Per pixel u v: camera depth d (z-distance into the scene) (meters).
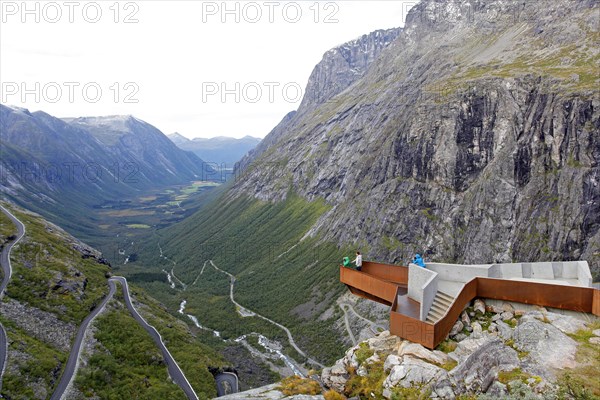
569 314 24.73
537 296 25.50
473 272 29.28
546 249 106.06
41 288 96.25
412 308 26.70
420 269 27.94
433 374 21.12
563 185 108.94
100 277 121.69
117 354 84.12
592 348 20.73
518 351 21.67
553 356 20.47
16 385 63.91
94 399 67.88
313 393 25.86
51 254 117.38
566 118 113.12
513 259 111.75
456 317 25.20
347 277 33.44
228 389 87.50
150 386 76.81
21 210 159.38
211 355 101.62
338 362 27.53
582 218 101.81
